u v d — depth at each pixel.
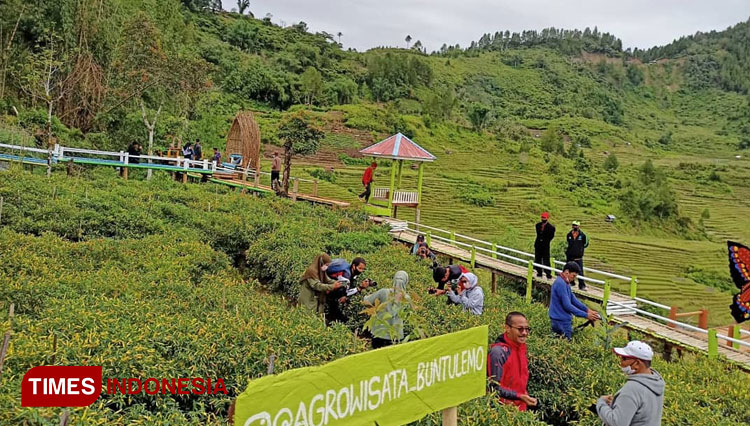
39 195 15.40
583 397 7.08
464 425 5.04
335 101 93.69
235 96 78.31
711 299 38.12
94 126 30.30
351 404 3.25
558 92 197.50
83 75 29.55
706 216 74.62
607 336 8.78
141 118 31.28
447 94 108.06
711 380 9.01
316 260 9.57
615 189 73.12
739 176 101.38
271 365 4.38
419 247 15.70
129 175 24.80
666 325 13.71
